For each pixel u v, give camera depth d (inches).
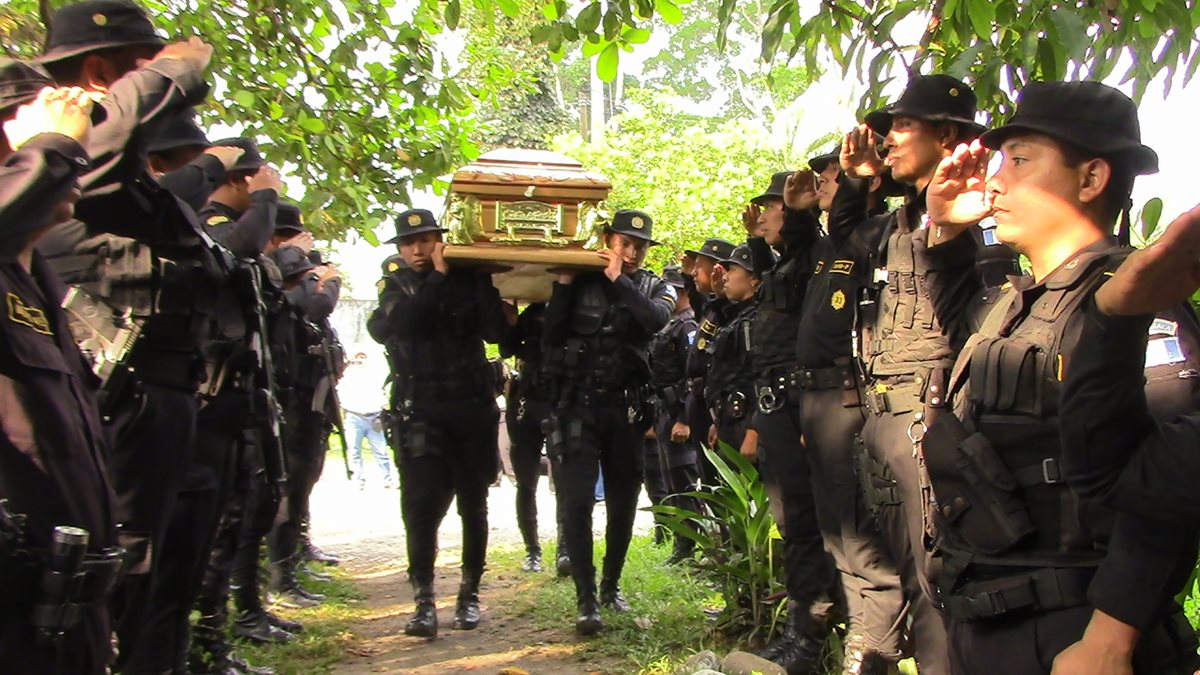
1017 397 93.4
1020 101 99.4
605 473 254.8
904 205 156.1
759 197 215.0
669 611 247.9
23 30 240.2
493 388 254.8
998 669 93.1
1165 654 88.2
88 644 102.0
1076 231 95.9
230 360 165.9
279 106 265.7
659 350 343.9
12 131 99.9
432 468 247.8
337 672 219.5
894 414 152.1
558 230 236.5
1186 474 79.1
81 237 144.6
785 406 199.8
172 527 162.1
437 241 259.0
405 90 273.6
